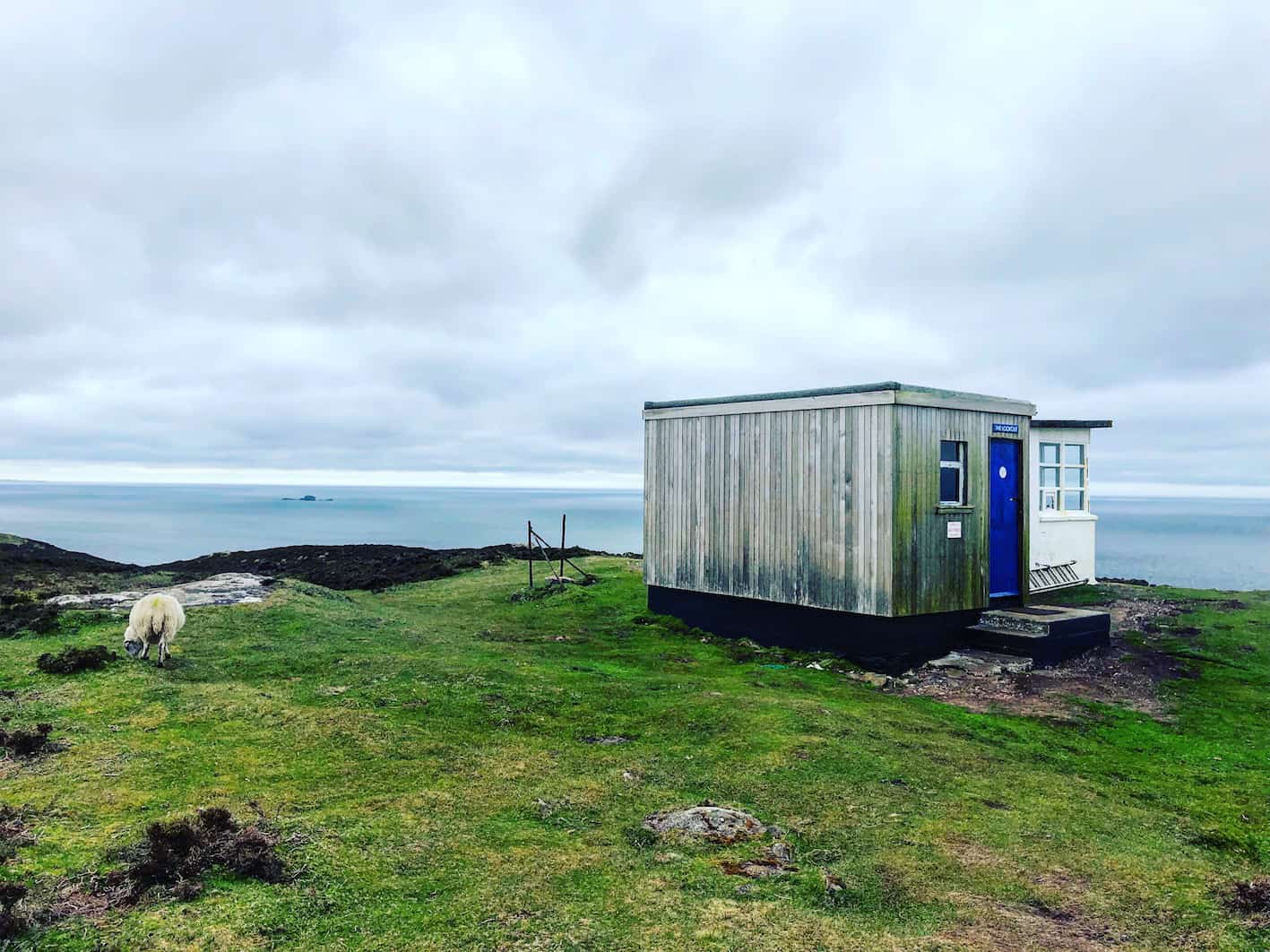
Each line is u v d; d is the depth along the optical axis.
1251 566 105.06
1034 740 11.24
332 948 5.12
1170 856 7.26
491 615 21.59
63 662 12.54
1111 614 18.91
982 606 16.97
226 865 6.16
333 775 8.53
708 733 10.42
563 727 10.74
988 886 6.43
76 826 6.96
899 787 8.66
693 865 6.56
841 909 5.91
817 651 16.55
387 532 154.25
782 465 17.20
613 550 109.75
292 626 16.48
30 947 4.91
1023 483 18.11
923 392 15.52
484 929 5.43
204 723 10.26
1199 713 12.84
